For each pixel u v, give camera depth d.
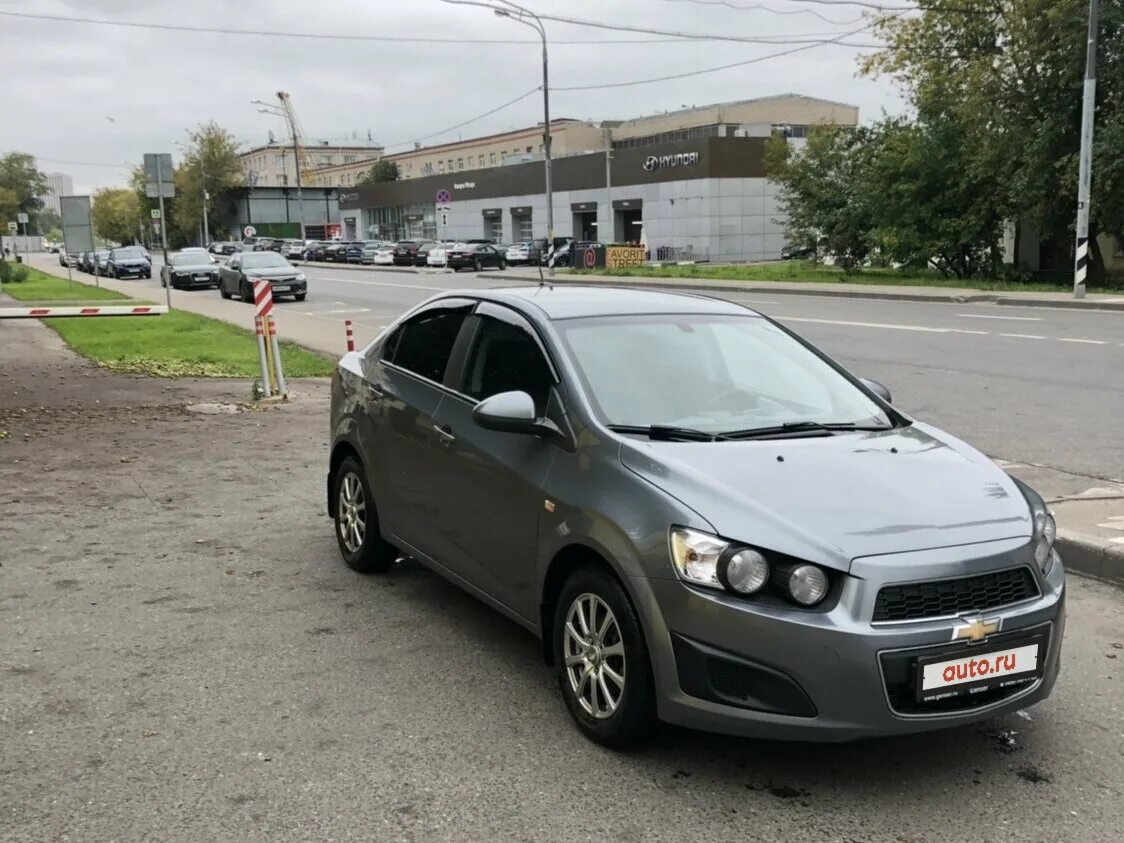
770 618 3.24
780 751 3.73
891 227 32.44
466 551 4.63
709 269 42.97
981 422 9.91
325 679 4.39
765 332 5.02
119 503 7.49
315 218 114.44
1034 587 3.49
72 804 3.38
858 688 3.19
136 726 3.95
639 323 4.70
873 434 4.30
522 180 71.31
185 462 8.94
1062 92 26.91
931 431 4.50
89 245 35.16
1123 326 18.08
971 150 30.11
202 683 4.35
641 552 3.49
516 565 4.23
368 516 5.64
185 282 39.16
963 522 3.50
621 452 3.81
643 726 3.60
